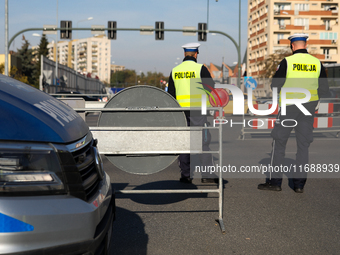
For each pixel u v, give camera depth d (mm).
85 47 192875
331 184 6094
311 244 3586
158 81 152000
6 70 25844
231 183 6164
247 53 88000
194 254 3340
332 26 75250
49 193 1959
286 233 3877
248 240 3682
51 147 1992
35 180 1934
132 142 4055
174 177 6562
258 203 4988
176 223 4184
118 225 4113
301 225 4125
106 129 4027
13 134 1949
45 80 28484
